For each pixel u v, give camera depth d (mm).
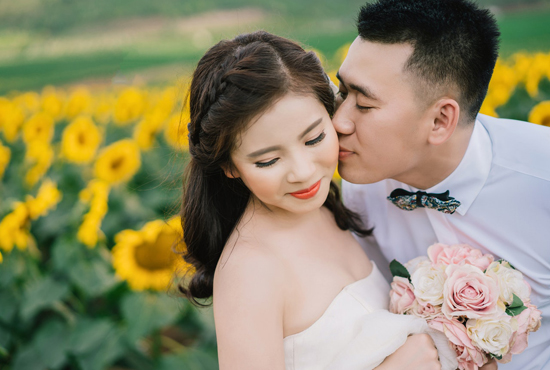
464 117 1625
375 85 1486
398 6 1479
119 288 2990
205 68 1429
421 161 1643
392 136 1530
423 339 1433
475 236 1763
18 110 5016
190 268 1949
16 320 3016
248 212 1584
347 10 19641
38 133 4465
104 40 18094
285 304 1457
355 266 1667
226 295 1417
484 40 1537
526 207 1678
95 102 6500
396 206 1876
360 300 1512
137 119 5148
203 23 19141
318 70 1413
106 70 13805
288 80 1318
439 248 1680
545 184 1639
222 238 1657
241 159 1373
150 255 2648
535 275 1727
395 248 1989
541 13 15656
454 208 1698
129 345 2705
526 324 1484
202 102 1402
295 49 1413
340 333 1442
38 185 4059
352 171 1626
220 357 1388
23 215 3004
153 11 20844
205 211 1632
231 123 1318
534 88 4797
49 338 2793
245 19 19266
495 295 1460
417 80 1482
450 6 1500
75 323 2885
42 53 16875
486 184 1701
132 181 4023
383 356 1387
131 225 3650
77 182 4000
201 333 3117
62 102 5836
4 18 20828
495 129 1773
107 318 2861
